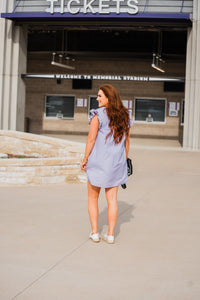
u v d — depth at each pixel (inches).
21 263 170.9
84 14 754.2
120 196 325.1
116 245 199.0
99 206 289.9
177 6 748.0
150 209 279.9
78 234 217.5
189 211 275.6
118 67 1050.7
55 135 1049.5
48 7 781.3
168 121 1037.8
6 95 821.2
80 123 1069.8
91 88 1062.4
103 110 199.3
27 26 836.0
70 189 352.5
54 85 1074.7
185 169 489.4
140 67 1043.3
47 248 192.2
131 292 142.5
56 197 318.0
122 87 1051.9
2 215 257.4
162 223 242.5
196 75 740.0
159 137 1043.3
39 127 1083.3
